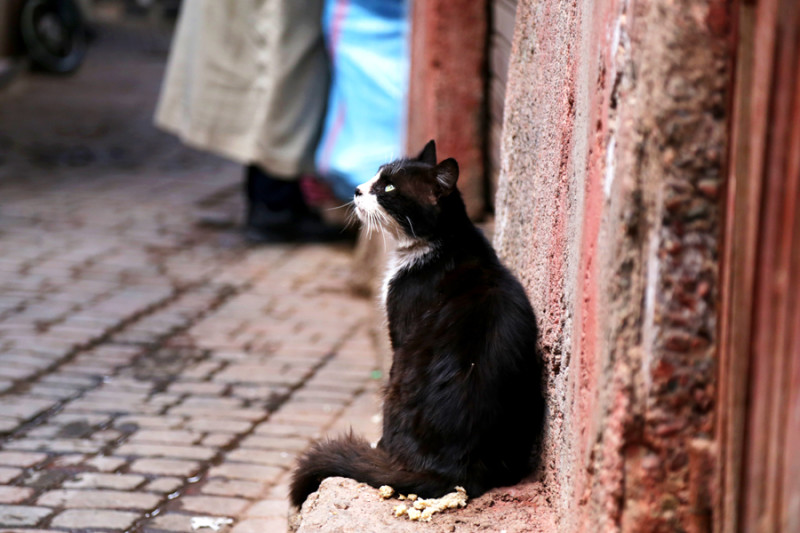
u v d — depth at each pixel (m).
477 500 3.13
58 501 4.25
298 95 8.70
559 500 2.89
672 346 2.14
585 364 2.48
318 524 2.98
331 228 9.62
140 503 4.27
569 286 2.83
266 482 4.55
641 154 2.10
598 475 2.28
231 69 8.70
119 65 18.78
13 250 8.41
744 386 2.05
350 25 8.75
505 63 5.28
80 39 17.50
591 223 2.43
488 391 3.13
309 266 8.55
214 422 5.27
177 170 12.07
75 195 10.46
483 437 3.17
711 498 2.18
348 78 8.73
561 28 3.04
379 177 3.85
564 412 2.87
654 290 2.13
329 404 5.59
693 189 2.09
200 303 7.44
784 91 1.89
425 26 6.05
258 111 8.66
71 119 14.26
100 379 5.85
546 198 3.22
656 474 2.18
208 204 10.52
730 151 2.06
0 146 12.34
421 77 6.28
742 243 2.03
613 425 2.20
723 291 2.10
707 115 2.06
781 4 1.88
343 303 7.61
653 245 2.12
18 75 16.16
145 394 5.64
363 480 3.30
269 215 9.33
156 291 7.66
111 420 5.23
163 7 24.17
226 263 8.52
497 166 5.54
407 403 3.32
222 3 8.57
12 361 6.02
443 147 5.90
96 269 8.10
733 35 2.04
